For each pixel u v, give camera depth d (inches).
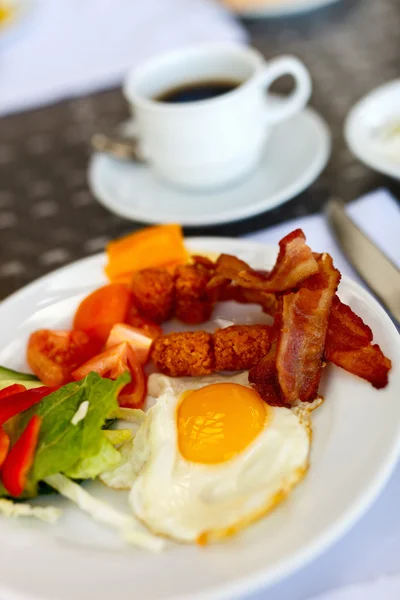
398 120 18.4
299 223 16.6
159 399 13.0
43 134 24.0
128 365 13.8
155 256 15.4
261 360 12.6
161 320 15.2
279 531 10.5
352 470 10.8
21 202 20.7
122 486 12.0
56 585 10.3
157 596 9.8
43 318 15.1
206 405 12.6
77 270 15.8
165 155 18.7
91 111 24.6
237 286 14.4
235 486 11.7
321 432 11.8
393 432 11.0
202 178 18.9
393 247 15.5
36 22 30.5
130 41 28.1
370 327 12.6
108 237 18.5
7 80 27.1
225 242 15.6
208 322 15.0
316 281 12.5
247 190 19.0
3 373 14.0
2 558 10.8
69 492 11.8
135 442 12.6
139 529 11.2
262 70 18.8
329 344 12.3
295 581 10.5
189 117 17.8
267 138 20.7
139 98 18.8
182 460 12.3
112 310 14.9
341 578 10.4
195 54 20.3
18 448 12.0
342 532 10.1
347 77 23.1
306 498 10.9
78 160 22.0
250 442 12.2
